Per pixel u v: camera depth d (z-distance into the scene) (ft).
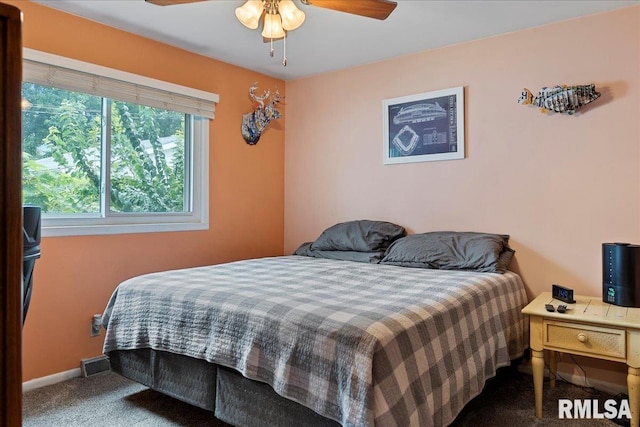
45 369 7.84
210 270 8.05
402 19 8.27
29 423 6.38
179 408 6.90
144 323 6.50
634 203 7.59
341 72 11.48
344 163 11.47
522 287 8.36
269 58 10.60
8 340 2.26
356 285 6.69
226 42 9.53
